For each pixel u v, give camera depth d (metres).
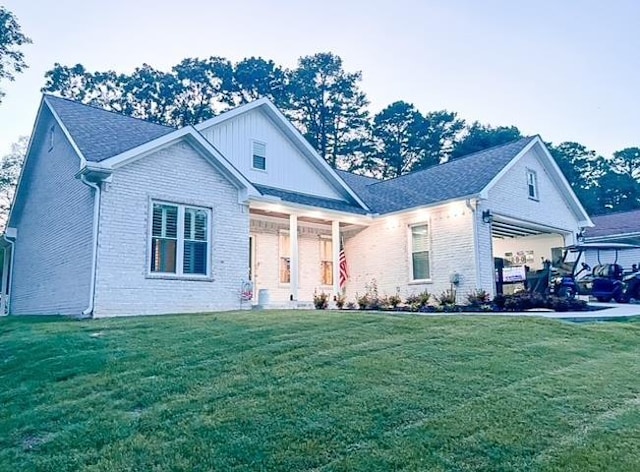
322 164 17.53
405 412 4.61
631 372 6.02
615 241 23.48
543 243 20.59
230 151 15.48
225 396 5.14
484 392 5.12
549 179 19.09
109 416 4.89
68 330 8.82
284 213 15.66
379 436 4.18
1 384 6.26
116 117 14.52
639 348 7.48
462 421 4.42
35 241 15.41
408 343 7.02
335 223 16.77
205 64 42.56
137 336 7.95
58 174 13.91
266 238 16.80
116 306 11.06
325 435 4.22
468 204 15.15
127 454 4.12
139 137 13.12
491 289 15.10
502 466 3.73
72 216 12.59
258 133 16.28
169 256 12.07
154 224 11.94
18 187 16.64
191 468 3.86
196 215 12.70
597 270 17.23
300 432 4.28
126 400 5.27
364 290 17.73
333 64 44.56
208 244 12.78
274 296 16.67
